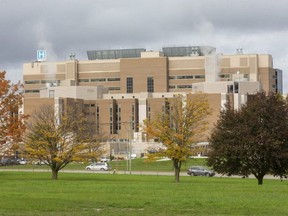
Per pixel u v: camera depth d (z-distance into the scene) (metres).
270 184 63.03
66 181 65.81
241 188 50.81
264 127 65.44
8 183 59.59
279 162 64.44
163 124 74.50
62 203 33.44
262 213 29.70
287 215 29.00
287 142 65.50
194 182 67.25
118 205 32.75
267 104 66.06
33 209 30.88
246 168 66.19
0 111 69.31
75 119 112.25
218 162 67.88
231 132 66.25
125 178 79.25
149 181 68.62
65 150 77.94
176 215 28.64
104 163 125.44
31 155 77.75
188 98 84.25
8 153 71.75
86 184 57.50
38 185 55.34
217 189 48.84
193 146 82.44
